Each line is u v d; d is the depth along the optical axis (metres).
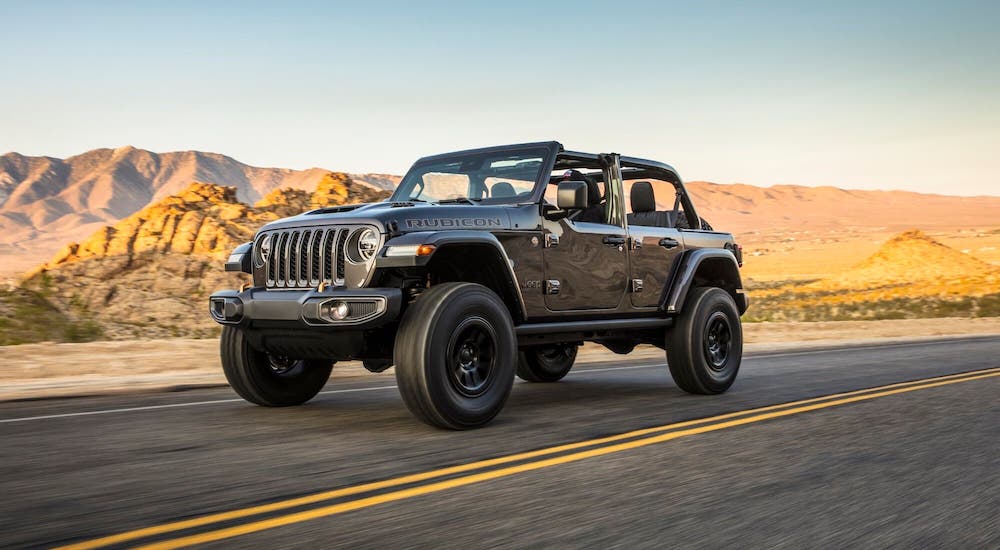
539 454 4.85
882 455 4.89
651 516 3.60
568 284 6.59
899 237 57.28
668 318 7.61
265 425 5.90
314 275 5.85
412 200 7.10
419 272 6.04
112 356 11.04
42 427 5.81
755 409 6.71
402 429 5.72
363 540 3.23
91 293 28.86
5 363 10.01
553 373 8.82
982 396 7.49
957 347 14.05
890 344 15.26
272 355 6.69
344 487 4.05
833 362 11.14
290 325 5.75
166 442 5.24
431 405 5.42
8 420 6.11
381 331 5.93
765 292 52.59
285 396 6.80
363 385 8.48
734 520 3.56
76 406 6.87
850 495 3.98
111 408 6.77
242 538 3.24
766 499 3.89
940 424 5.97
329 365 7.09
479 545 3.19
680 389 8.21
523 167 6.78
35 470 4.44
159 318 28.03
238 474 4.34
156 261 39.62
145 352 11.62
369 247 5.57
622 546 3.20
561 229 6.58
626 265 7.13
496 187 6.81
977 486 4.18
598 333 7.23
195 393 7.79
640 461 4.68
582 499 3.87
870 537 3.35
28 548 3.12
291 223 6.05
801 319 30.48
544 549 3.16
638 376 9.61
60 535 3.28
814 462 4.68
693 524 3.49
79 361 10.47
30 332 15.09
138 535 3.27
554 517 3.57
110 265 38.16
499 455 4.82
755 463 4.65
